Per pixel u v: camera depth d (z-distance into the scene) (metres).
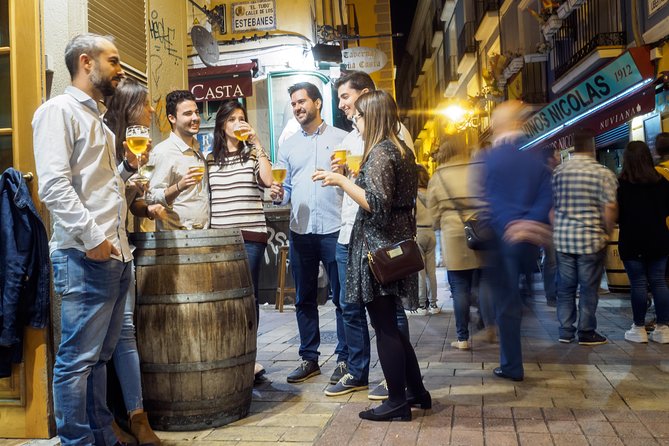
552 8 14.54
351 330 4.36
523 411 3.76
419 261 3.51
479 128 25.61
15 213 3.42
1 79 3.66
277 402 4.20
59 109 2.93
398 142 3.65
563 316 5.93
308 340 4.85
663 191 5.76
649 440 3.20
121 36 4.52
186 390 3.62
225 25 10.73
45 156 2.86
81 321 3.01
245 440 3.47
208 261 3.68
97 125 3.10
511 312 4.54
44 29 3.61
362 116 3.73
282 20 10.69
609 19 12.38
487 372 4.81
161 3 5.33
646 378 4.48
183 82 5.78
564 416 3.64
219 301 3.68
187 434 3.61
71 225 2.85
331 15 12.96
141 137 3.29
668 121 10.15
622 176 5.89
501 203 4.52
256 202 4.77
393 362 3.62
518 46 20.05
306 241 4.78
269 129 10.64
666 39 9.65
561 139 13.84
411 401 3.84
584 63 12.52
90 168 3.03
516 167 4.46
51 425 3.53
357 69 11.74
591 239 5.70
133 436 3.48
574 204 5.76
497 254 4.56
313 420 3.79
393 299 3.64
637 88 10.07
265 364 5.37
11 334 3.35
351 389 4.36
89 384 3.24
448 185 5.51
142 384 3.67
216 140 4.80
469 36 26.64
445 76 33.84
